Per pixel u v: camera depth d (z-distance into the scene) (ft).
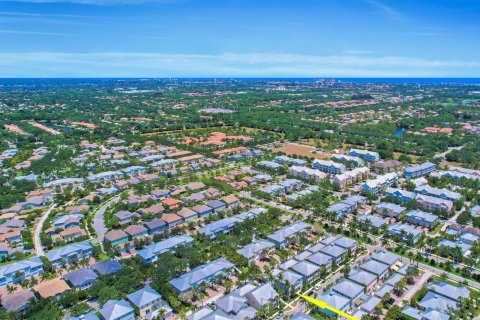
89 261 609.83
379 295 501.56
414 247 647.56
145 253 604.90
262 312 460.55
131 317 465.47
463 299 473.67
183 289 505.66
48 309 476.54
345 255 609.01
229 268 555.69
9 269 554.87
